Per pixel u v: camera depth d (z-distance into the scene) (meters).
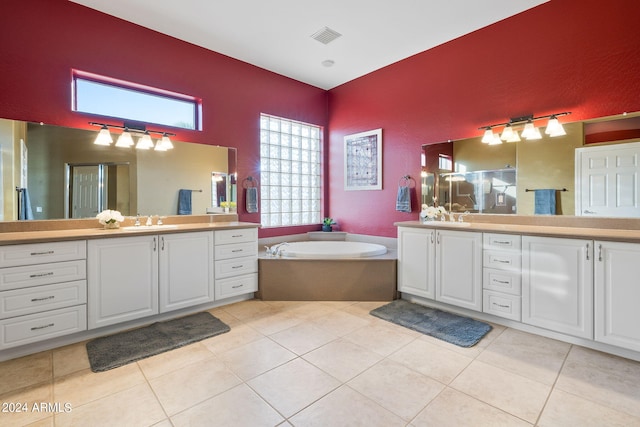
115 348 2.25
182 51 3.39
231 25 3.12
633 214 2.45
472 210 3.31
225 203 3.74
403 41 3.47
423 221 3.66
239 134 3.87
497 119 3.15
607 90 2.55
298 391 1.77
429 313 2.92
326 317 2.86
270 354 2.19
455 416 1.56
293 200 4.54
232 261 3.18
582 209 2.67
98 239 2.40
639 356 2.06
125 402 1.68
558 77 2.78
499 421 1.53
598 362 2.05
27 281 2.13
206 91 3.58
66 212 2.74
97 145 2.91
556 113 2.79
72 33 2.76
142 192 3.15
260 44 3.50
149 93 3.27
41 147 2.63
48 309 2.21
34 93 2.61
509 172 3.06
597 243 2.14
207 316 2.87
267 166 4.23
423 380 1.87
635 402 1.66
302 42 3.46
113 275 2.47
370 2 2.78
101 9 2.86
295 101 4.45
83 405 1.66
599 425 1.50
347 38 3.39
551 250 2.34
